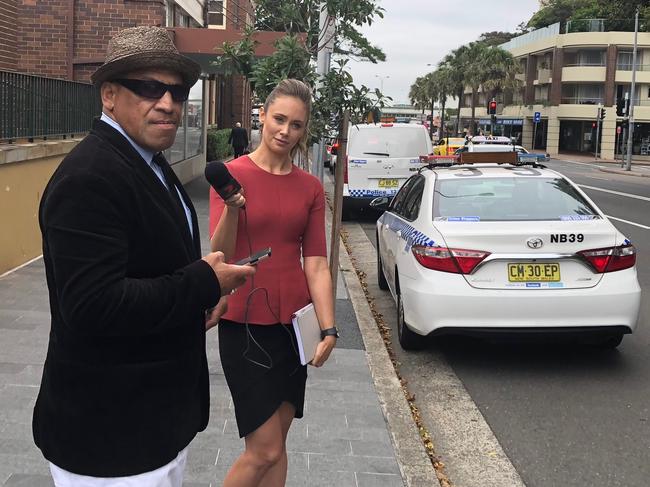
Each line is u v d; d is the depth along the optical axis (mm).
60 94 9250
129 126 1943
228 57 5875
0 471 3375
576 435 4383
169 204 1950
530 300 5160
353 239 12305
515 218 5621
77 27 12102
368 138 14312
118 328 1750
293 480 3441
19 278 7332
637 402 4906
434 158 8125
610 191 22359
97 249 1722
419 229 5715
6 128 7641
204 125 21891
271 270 2715
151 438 1903
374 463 3654
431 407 4812
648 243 11758
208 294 1893
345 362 5297
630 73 57531
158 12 12133
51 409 1891
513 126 71938
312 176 2904
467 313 5203
